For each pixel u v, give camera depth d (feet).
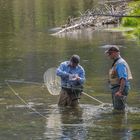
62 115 75.05
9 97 84.79
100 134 65.72
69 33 167.32
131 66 110.63
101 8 199.31
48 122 71.41
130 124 70.13
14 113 75.77
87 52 130.82
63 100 79.97
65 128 68.44
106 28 174.29
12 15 219.41
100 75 101.50
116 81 75.61
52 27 181.27
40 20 200.85
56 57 124.26
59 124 70.38
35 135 65.51
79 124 70.38
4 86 92.79
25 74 103.30
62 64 81.15
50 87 84.69
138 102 80.94
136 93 86.48
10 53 131.64
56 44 145.69
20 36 162.91
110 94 86.43
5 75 102.63
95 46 140.36
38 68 110.01
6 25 189.67
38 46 142.51
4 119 72.79
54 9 239.09
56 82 84.43
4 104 80.53
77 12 222.07
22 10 239.30
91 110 77.51
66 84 80.02
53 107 79.00
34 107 78.95
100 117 73.72
